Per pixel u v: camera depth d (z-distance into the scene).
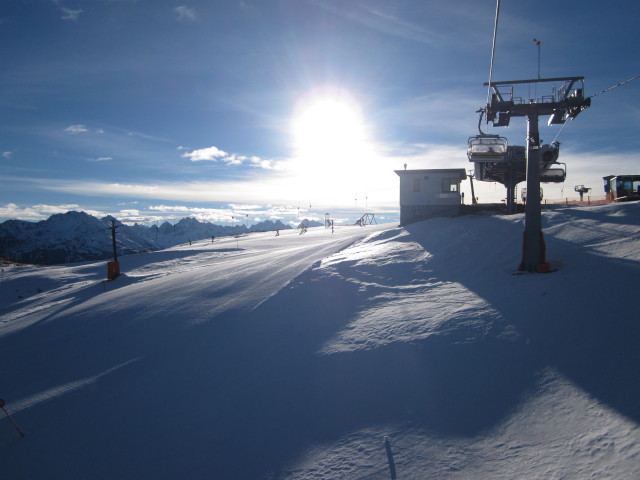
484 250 15.15
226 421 7.66
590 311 8.08
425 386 7.26
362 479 5.38
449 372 7.48
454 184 26.33
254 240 45.31
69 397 10.08
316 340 10.39
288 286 15.12
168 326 13.89
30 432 8.78
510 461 5.07
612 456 4.54
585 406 5.61
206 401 8.56
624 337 6.89
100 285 26.14
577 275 10.16
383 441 6.07
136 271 32.16
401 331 9.55
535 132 11.83
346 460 5.83
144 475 6.64
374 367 8.28
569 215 17.52
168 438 7.54
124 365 11.47
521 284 10.71
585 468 4.52
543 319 8.34
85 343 14.02
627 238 12.38
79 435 8.28
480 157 17.28
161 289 19.48
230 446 6.89
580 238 13.76
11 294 30.22
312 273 15.93
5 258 52.59
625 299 8.12
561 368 6.67
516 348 7.63
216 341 11.86
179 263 34.00
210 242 52.34
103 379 10.80
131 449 7.44
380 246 19.44
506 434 5.62
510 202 25.48
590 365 6.48
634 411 5.17
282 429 7.04
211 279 19.72
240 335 11.90
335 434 6.55
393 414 6.70
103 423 8.55
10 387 11.60
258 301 14.52
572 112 11.70
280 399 7.99
